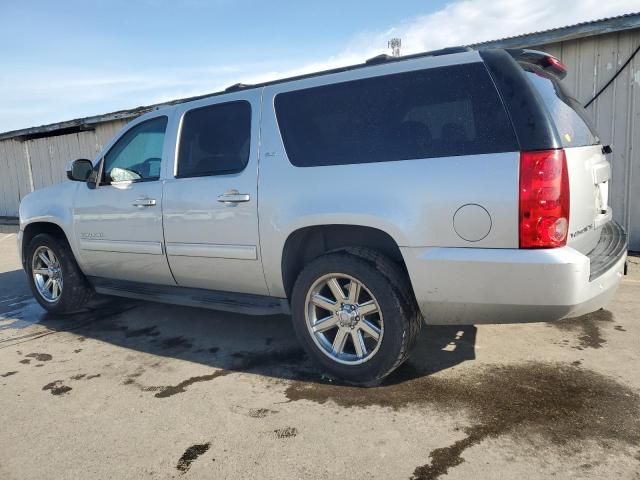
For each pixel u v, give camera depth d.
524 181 2.44
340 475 2.23
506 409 2.72
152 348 3.92
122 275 4.39
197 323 4.49
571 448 2.34
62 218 4.63
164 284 4.16
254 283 3.50
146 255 4.03
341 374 3.11
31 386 3.31
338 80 3.12
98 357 3.78
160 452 2.47
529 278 2.47
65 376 3.45
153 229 3.93
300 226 3.09
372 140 2.93
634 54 6.38
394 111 2.88
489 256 2.54
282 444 2.48
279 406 2.87
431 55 3.00
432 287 2.72
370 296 2.97
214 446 2.49
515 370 3.19
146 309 5.03
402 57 3.09
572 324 3.97
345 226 3.06
